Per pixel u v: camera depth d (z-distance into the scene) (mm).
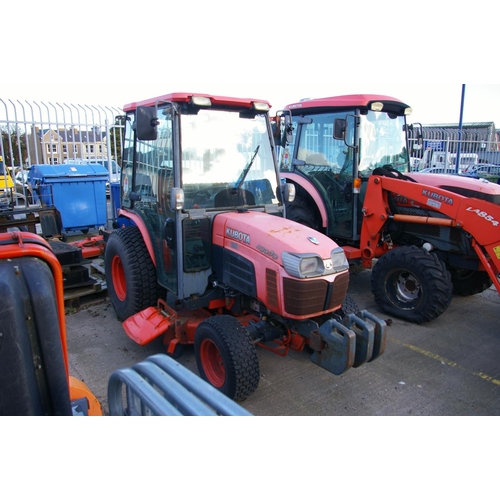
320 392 3664
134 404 1575
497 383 3855
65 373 1699
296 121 6445
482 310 5508
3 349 1545
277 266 3234
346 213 5984
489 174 13586
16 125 8367
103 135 9852
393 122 6113
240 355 3260
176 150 3633
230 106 3885
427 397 3627
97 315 5062
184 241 3750
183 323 3936
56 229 3066
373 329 3145
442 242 5273
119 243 4504
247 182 4047
